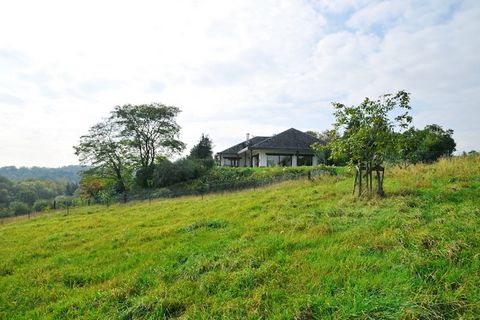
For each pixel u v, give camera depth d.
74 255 9.98
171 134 46.78
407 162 19.50
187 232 10.82
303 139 42.66
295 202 13.35
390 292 4.75
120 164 44.72
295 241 7.77
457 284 4.86
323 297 4.92
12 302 6.75
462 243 6.09
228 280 6.07
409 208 9.48
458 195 10.41
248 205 14.22
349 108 12.61
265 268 6.28
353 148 12.45
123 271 7.87
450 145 24.52
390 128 12.34
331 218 9.55
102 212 21.47
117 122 43.91
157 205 20.73
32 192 90.50
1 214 48.41
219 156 54.44
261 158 41.50
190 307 5.30
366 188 12.80
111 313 5.59
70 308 6.11
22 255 10.52
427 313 4.20
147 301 5.59
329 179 19.33
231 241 8.72
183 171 37.44
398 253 6.24
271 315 4.75
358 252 6.55
